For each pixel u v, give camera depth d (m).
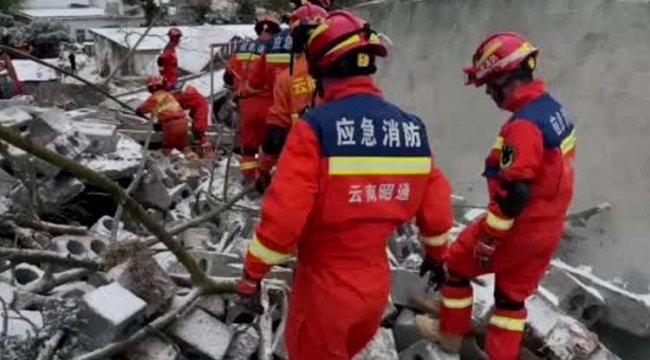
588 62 5.81
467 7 6.85
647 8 5.42
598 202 5.72
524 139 3.60
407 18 7.54
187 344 3.90
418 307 4.45
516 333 4.02
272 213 2.97
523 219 3.80
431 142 7.29
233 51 8.18
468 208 6.54
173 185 6.95
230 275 4.74
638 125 5.48
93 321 3.65
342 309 3.18
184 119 9.44
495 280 4.06
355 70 3.14
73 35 44.38
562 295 4.82
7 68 15.70
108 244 4.59
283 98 5.82
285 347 3.85
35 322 3.78
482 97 6.76
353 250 3.18
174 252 3.80
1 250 3.85
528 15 6.26
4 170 6.09
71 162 3.40
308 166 3.01
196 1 27.17
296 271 3.38
